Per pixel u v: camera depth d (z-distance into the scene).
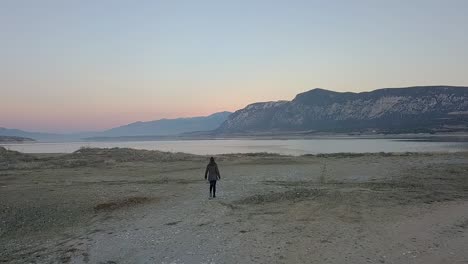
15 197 18.31
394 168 28.50
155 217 14.04
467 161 32.19
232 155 45.78
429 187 19.17
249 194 18.03
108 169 32.59
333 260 8.88
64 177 26.97
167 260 9.43
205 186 21.39
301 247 9.87
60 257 10.09
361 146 100.31
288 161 37.03
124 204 16.38
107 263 9.47
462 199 15.98
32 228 13.32
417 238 10.48
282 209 14.34
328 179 23.39
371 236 10.69
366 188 19.06
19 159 39.91
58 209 15.79
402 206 14.55
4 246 11.38
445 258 8.91
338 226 11.77
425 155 39.78
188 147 121.62
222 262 9.08
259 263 8.87
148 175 28.16
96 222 13.77
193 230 12.02
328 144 123.12
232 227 12.14
